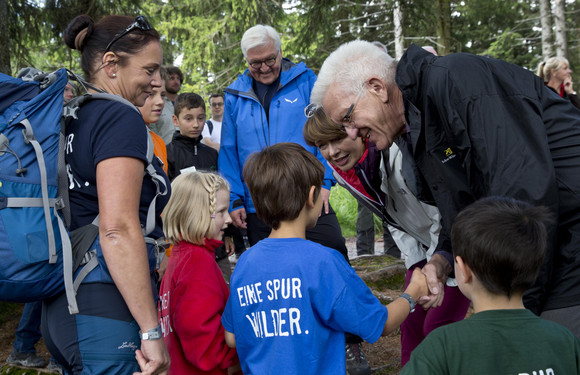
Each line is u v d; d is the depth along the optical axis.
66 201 1.59
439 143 1.79
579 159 1.68
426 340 1.39
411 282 2.01
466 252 1.42
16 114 1.55
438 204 1.89
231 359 1.93
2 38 5.42
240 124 3.37
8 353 3.33
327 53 13.24
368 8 12.38
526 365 1.30
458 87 1.67
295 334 1.58
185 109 3.87
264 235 3.33
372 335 1.64
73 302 1.53
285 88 3.35
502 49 15.20
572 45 14.01
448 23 11.66
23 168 1.51
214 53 14.91
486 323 1.36
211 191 2.11
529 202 1.57
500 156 1.61
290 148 1.76
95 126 1.58
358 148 2.48
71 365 1.61
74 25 1.74
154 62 1.76
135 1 6.39
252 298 1.66
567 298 1.68
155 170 1.74
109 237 1.52
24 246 1.48
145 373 1.54
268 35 3.24
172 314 2.01
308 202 1.74
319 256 1.62
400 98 1.98
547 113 1.72
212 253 2.12
